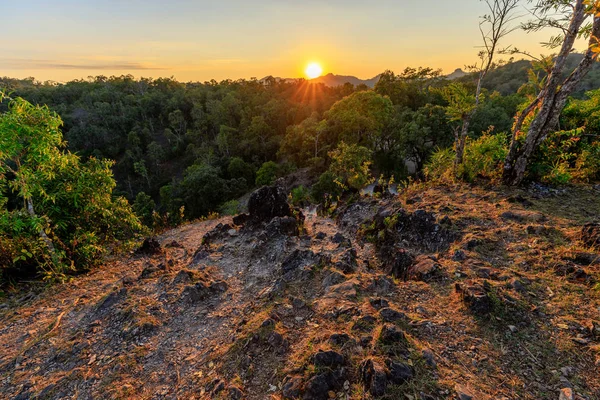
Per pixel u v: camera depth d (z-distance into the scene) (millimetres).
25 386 3363
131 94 85688
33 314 4875
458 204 6727
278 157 50750
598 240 4133
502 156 8094
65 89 83125
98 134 63375
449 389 2477
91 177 6703
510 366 2721
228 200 36625
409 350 2840
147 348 3816
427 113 29469
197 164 49031
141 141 67375
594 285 3564
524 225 5215
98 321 4426
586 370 2602
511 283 3758
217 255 6840
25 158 5684
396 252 5152
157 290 5160
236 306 4609
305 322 3750
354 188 13000
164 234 11000
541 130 6582
